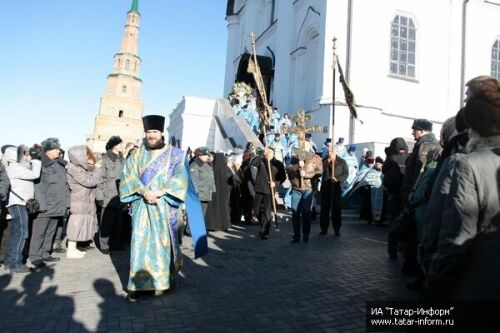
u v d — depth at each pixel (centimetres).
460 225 202
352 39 1775
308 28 2081
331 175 861
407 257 544
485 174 200
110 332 352
